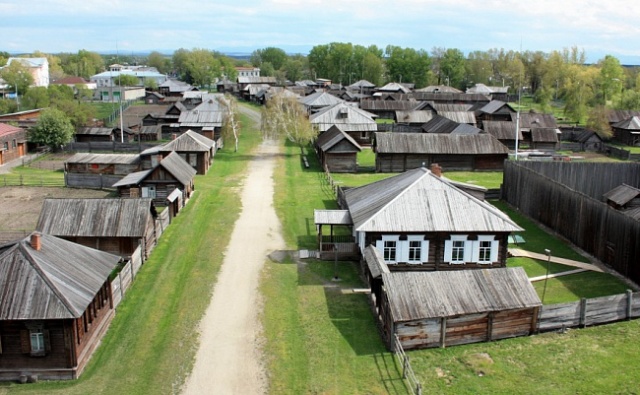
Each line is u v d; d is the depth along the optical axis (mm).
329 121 97375
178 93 185875
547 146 97812
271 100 95688
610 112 113062
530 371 27281
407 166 76438
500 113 123312
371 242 38406
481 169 77250
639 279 37719
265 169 77188
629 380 26391
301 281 38281
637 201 51656
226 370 27750
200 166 73000
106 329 31562
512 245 46156
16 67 147500
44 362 27000
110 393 25969
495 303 29828
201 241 46344
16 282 26844
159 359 28750
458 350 29266
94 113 121812
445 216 38625
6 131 82875
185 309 34125
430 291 29891
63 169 77375
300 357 28828
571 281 38781
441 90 186000
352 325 32125
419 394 24312
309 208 56500
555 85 196375
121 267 40656
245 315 33375
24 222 52844
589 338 30203
